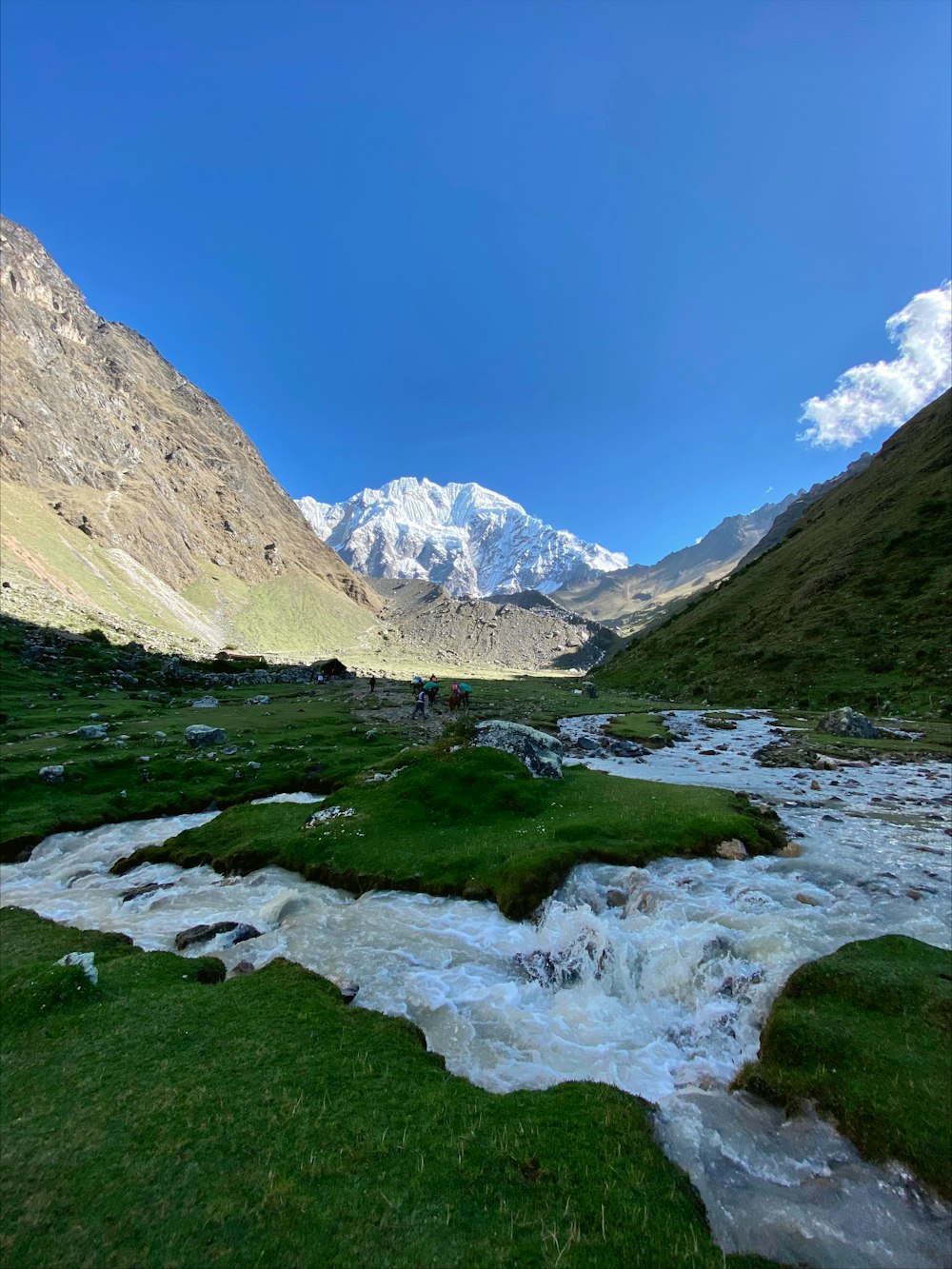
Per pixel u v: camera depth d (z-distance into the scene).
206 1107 9.70
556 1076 11.66
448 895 19.95
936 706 63.28
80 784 34.84
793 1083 10.84
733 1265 7.32
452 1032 13.05
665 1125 10.04
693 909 17.72
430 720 61.00
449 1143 8.96
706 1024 13.15
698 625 132.12
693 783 36.06
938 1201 8.48
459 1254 7.09
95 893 23.06
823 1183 8.89
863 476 157.25
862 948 14.89
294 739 47.38
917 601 85.62
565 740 52.16
